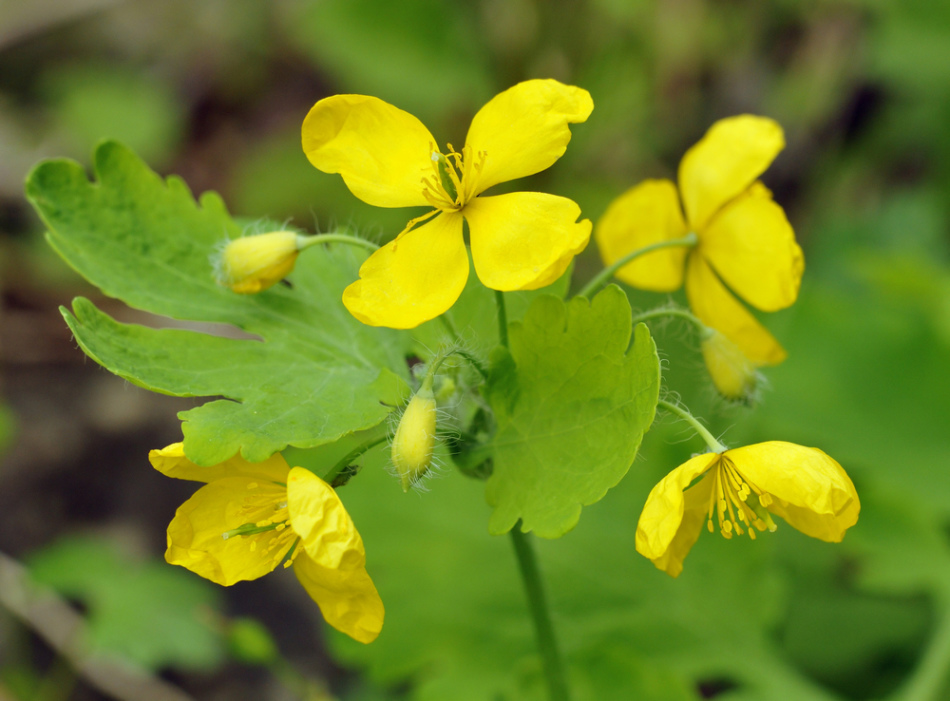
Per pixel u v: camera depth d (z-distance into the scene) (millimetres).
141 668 267
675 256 189
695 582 230
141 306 171
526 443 166
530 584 181
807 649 242
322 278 181
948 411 242
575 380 164
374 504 236
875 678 239
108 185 175
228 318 174
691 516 168
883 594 245
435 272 165
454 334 174
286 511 163
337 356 175
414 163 168
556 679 183
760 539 228
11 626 282
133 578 258
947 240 334
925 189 360
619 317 160
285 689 275
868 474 243
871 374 246
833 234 350
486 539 235
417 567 233
